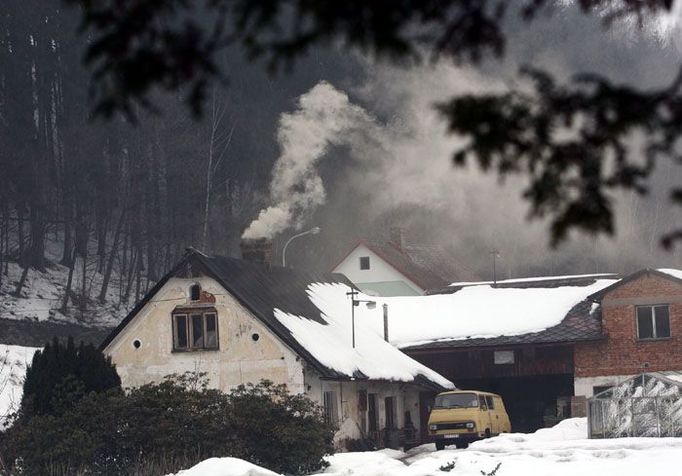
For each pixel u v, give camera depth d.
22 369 56.88
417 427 71.31
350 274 103.44
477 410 60.22
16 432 41.31
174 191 107.88
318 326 63.69
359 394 63.25
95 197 103.81
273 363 57.66
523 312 76.00
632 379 57.84
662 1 6.37
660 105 5.96
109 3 6.11
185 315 59.34
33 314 88.75
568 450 48.75
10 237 103.62
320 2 6.04
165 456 42.09
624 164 6.18
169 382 44.62
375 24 6.02
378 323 75.81
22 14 102.56
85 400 42.88
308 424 44.78
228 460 34.41
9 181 96.00
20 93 101.88
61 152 106.44
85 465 41.06
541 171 6.12
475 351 74.06
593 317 73.75
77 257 103.88
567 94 6.06
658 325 70.19
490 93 6.32
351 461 47.38
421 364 73.38
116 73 6.15
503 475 39.81
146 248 112.75
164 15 6.16
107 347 60.19
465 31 6.15
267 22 6.16
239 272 62.31
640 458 43.62
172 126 106.31
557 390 75.81
